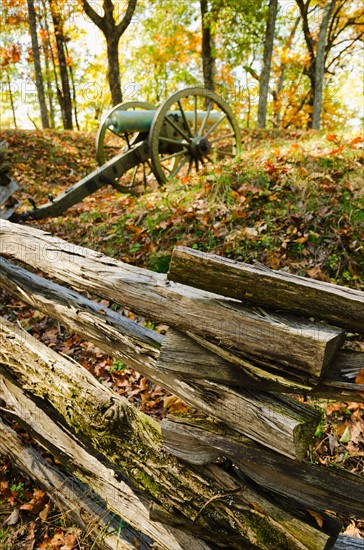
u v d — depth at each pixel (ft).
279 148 14.64
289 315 3.52
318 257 9.89
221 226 11.30
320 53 33.06
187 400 4.33
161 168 16.40
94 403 5.16
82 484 6.30
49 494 6.47
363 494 3.63
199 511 4.21
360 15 43.24
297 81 52.11
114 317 5.59
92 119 66.39
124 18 35.40
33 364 6.31
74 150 29.63
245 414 3.75
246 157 14.32
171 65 53.62
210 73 40.50
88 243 12.81
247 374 3.69
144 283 4.34
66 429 6.16
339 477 3.68
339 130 17.43
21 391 6.94
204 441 4.09
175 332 4.14
